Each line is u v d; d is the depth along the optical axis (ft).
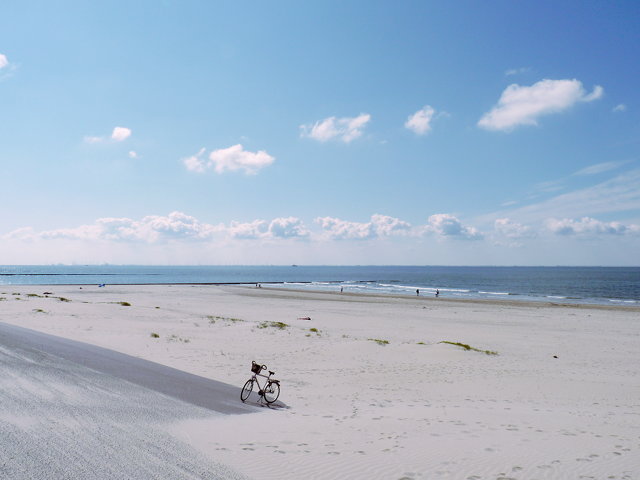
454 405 41.50
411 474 22.17
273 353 67.31
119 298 187.11
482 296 251.19
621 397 48.34
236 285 345.72
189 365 55.31
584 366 66.95
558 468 23.34
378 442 27.63
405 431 30.60
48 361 44.96
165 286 306.96
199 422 30.42
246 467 22.20
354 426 31.99
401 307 164.96
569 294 273.95
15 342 55.01
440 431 30.73
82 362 47.19
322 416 35.58
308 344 74.84
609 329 112.98
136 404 32.81
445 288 343.26
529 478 21.90
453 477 21.88
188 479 19.80
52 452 20.94
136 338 71.51
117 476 19.20
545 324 121.08
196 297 203.41
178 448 23.99
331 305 169.27
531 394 48.65
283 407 39.32
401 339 89.35
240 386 46.60
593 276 622.54
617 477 22.21
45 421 25.50
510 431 31.09
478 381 54.39
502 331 105.09
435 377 55.93
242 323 97.76
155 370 48.93
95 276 603.26
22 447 20.99
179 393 38.96
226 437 27.20
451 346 72.90
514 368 62.75
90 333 73.92
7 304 114.32
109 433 24.93
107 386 37.47
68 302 130.62
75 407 29.43
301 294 238.07
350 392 47.11
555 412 39.06
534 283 425.28
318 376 54.49
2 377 35.22
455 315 139.95
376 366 61.16
